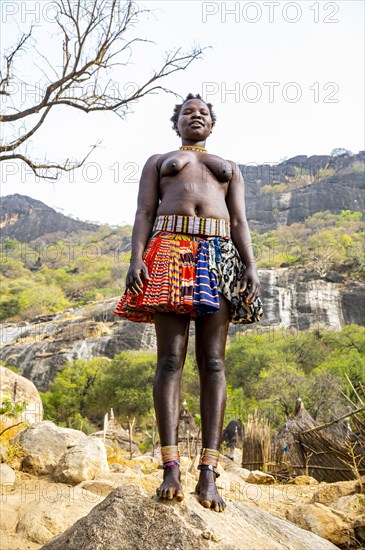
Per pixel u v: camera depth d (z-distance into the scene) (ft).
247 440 34.81
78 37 33.96
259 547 9.61
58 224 383.04
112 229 326.65
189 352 175.22
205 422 10.21
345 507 16.15
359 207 332.39
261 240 262.67
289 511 15.49
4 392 35.29
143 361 189.98
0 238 376.07
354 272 237.86
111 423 58.29
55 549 9.63
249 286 10.50
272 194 340.80
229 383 179.93
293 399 136.46
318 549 10.94
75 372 195.42
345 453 28.14
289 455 31.76
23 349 229.86
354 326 202.39
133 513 9.59
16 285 284.41
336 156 377.91
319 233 272.10
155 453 44.14
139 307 10.42
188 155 11.23
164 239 10.50
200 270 10.22
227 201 11.37
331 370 155.63
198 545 9.12
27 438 20.88
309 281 228.02
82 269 293.02
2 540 13.02
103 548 9.30
